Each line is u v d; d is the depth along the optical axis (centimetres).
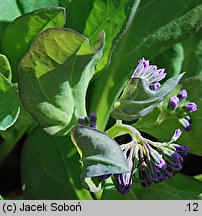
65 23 30
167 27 32
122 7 29
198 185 30
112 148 24
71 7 30
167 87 25
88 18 29
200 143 30
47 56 25
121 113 26
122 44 32
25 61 25
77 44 24
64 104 27
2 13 30
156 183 29
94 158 24
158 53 32
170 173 28
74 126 26
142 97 26
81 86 27
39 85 26
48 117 27
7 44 29
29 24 28
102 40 24
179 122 29
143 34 32
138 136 28
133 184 30
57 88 27
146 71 28
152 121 30
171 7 32
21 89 26
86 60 25
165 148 28
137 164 28
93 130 25
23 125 31
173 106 29
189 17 32
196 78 30
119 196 30
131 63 32
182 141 30
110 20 29
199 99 29
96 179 26
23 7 30
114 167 24
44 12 28
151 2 32
